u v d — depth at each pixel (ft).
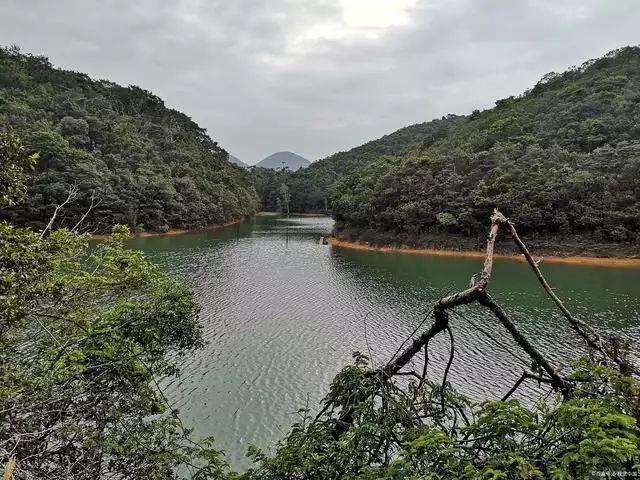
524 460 8.59
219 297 95.14
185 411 47.67
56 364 23.25
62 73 327.67
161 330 27.32
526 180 156.35
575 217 146.20
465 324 76.07
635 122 188.75
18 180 20.42
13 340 22.41
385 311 86.02
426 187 177.88
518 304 88.28
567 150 180.96
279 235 230.89
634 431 9.30
